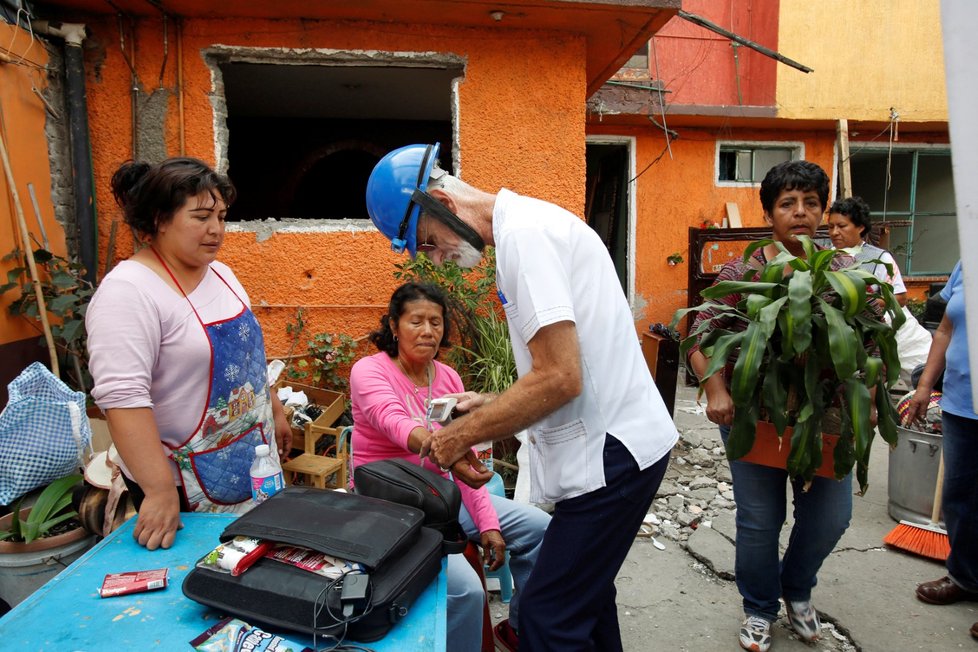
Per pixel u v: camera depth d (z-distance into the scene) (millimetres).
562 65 4309
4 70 3322
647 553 3232
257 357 2076
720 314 2227
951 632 2570
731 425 2236
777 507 2342
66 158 3850
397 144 8359
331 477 3441
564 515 1718
